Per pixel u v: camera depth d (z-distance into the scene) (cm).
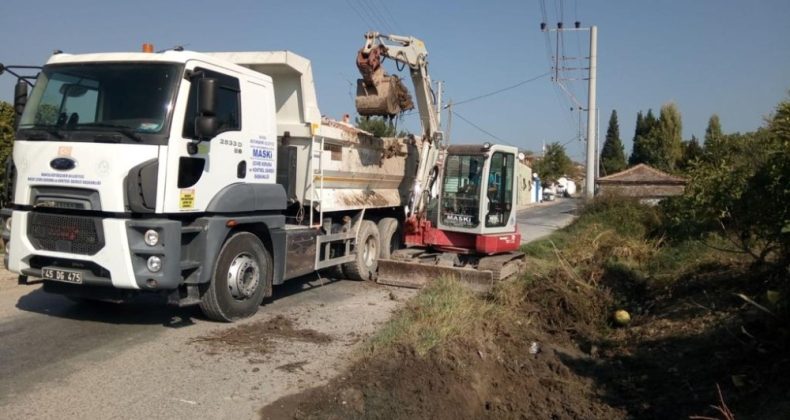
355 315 834
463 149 1132
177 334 693
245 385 548
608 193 2164
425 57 1217
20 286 912
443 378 561
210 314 738
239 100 756
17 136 690
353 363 600
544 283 900
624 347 730
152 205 635
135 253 636
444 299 784
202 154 690
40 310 779
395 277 1077
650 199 2080
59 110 684
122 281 637
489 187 1129
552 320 829
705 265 902
